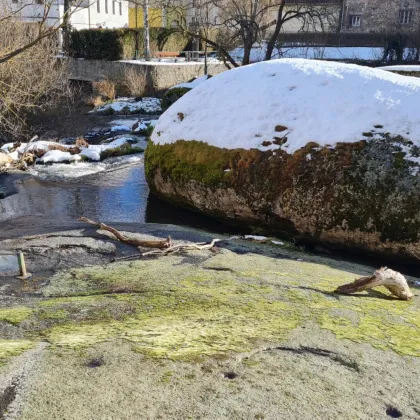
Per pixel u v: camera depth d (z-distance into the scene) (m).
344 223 5.91
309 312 3.38
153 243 5.25
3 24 12.48
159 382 2.34
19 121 13.65
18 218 7.16
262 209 6.57
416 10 31.73
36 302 3.70
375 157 5.81
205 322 3.13
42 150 11.96
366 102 6.22
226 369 2.49
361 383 2.48
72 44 28.72
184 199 7.62
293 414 2.17
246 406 2.20
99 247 5.29
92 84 25.83
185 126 7.72
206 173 7.12
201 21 24.33
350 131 6.07
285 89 6.98
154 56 31.59
